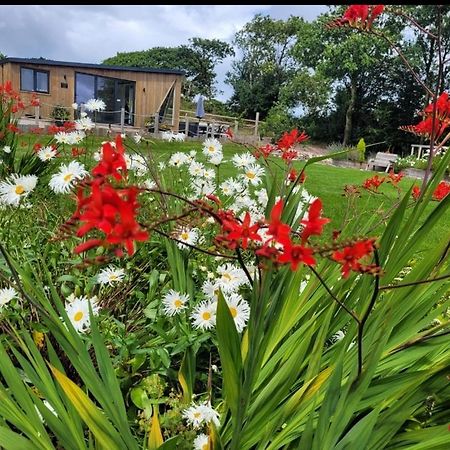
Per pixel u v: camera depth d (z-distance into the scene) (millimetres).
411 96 29500
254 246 940
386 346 1447
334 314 1604
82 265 854
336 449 1172
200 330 1842
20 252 2303
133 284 2309
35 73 20062
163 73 21703
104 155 923
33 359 1481
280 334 1557
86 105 3594
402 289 1393
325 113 32438
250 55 49719
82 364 1358
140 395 1698
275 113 32500
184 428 1514
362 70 29531
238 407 1172
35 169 4348
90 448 1349
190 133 21594
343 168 13828
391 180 3027
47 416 1299
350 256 865
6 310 1903
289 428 1315
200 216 1113
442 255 1394
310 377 1354
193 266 2250
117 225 797
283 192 1931
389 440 1219
